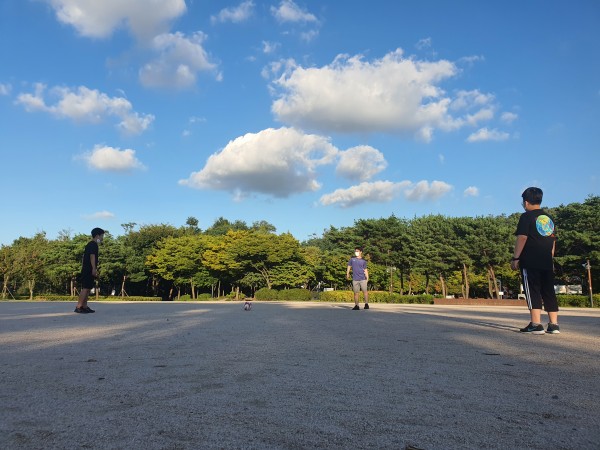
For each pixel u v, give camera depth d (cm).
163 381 305
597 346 472
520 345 479
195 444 195
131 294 5856
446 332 605
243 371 338
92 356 401
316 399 262
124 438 202
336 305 1669
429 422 223
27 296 4362
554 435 207
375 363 371
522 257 601
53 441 198
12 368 346
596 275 3400
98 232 1017
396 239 4047
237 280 4491
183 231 5897
